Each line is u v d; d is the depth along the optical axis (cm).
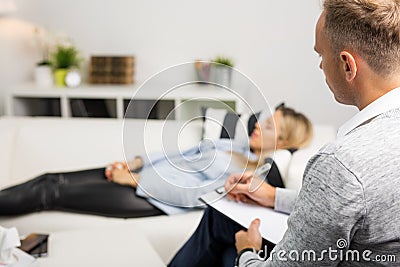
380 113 90
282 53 396
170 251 216
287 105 403
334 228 85
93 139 263
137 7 403
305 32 390
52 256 167
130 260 165
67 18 412
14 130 268
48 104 400
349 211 83
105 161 259
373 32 88
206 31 399
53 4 411
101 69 399
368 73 92
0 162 258
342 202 83
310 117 404
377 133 86
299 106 403
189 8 397
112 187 232
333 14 93
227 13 394
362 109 96
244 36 396
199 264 172
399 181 83
